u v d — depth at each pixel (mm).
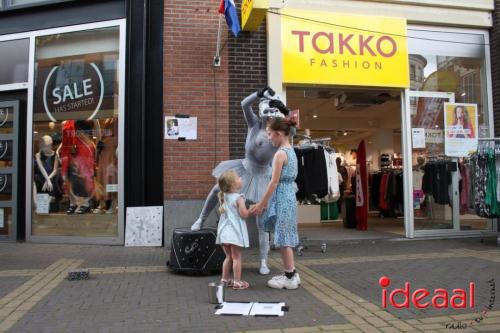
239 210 5176
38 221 8711
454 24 9320
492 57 9578
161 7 8492
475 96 9539
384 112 13992
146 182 8312
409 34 9203
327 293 5066
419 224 9133
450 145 9305
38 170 8789
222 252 6023
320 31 8523
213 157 8125
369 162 15219
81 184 8625
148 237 8102
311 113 13906
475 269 6211
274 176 5148
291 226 5262
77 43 8859
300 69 8383
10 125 8961
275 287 5270
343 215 11742
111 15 8656
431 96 9250
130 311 4445
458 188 9320
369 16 8781
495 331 3861
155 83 8422
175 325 4023
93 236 8461
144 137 8281
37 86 8922
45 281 5648
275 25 8367
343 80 8562
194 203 8023
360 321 4113
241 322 4098
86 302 4758
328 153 7805
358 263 6695
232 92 8273
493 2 9492
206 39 8258
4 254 7465
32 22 9016
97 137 8641
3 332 3895
